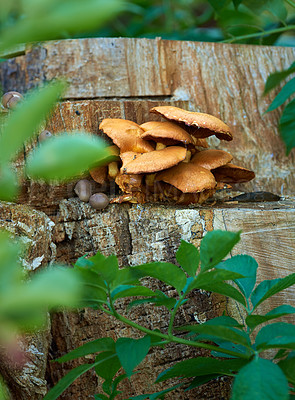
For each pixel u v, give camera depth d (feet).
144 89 2.13
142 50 2.14
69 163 0.28
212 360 1.31
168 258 1.78
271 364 1.11
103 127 1.83
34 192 1.78
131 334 1.75
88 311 1.75
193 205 1.87
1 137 0.29
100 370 1.40
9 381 1.63
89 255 1.81
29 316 0.35
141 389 1.72
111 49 2.14
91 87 2.13
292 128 1.93
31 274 1.64
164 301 1.38
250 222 1.78
